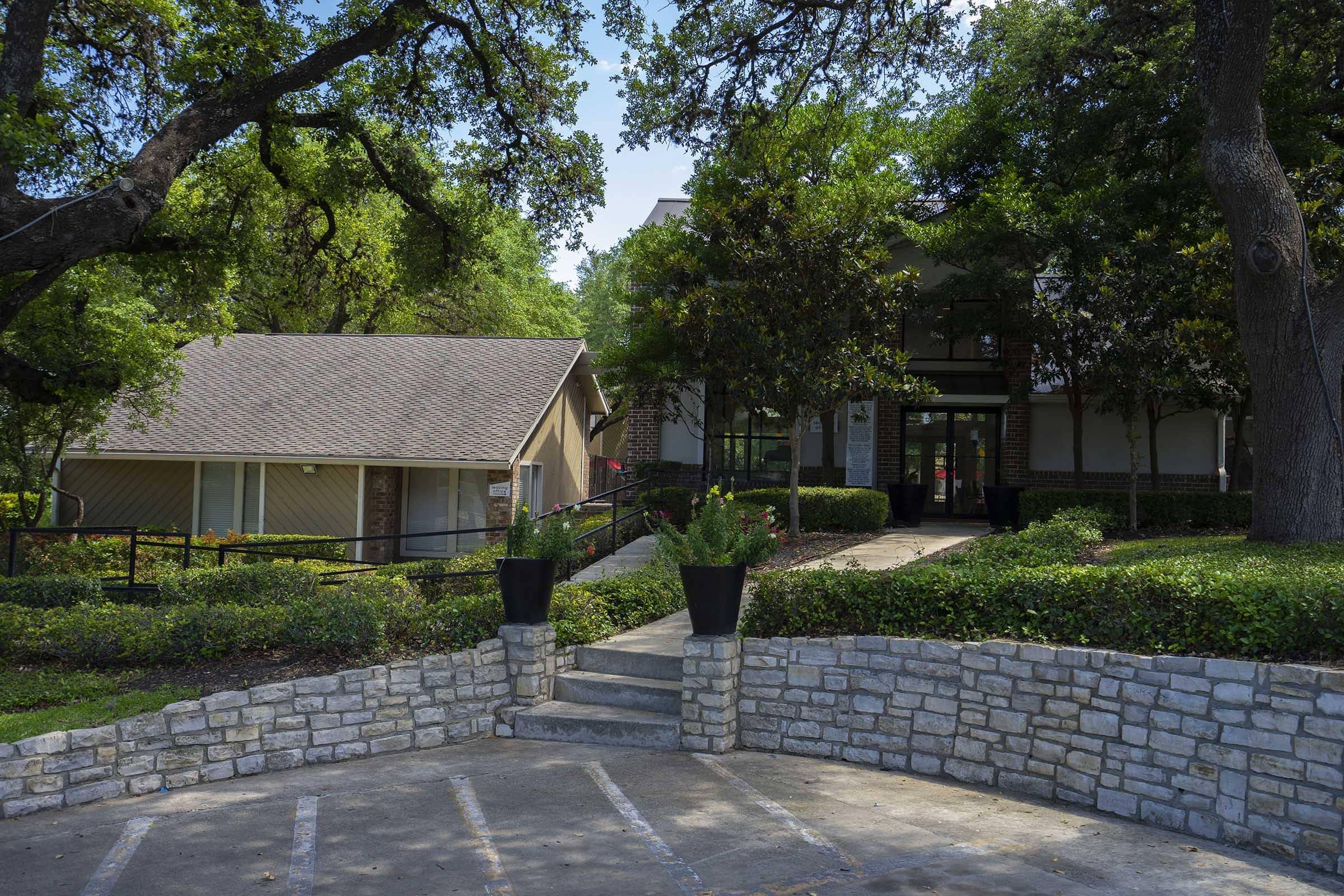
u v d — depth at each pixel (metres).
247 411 20.31
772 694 7.73
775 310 14.22
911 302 15.04
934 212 20.11
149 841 5.70
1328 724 5.28
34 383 12.67
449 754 7.67
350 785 6.84
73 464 20.36
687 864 5.29
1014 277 15.93
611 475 29.23
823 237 14.02
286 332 30.44
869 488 19.39
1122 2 14.65
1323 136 16.48
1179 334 14.22
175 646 8.19
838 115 16.64
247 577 11.09
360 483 18.92
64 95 11.68
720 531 7.82
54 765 6.33
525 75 14.63
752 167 16.61
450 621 8.56
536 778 6.93
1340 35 14.25
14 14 9.66
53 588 10.77
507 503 18.53
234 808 6.34
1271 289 10.55
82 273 13.34
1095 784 6.29
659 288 17.50
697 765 7.29
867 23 13.38
